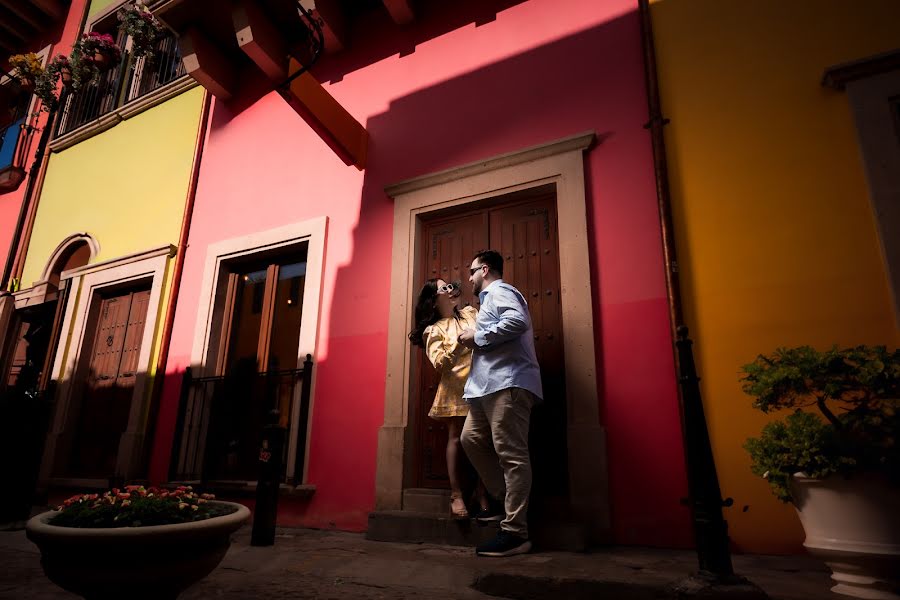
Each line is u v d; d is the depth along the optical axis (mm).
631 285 3260
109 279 5926
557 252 3705
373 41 5113
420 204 4211
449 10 4738
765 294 2926
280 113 5453
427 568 2361
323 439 4090
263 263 5199
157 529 1382
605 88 3752
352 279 4391
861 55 3061
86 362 5895
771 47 3330
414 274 4086
